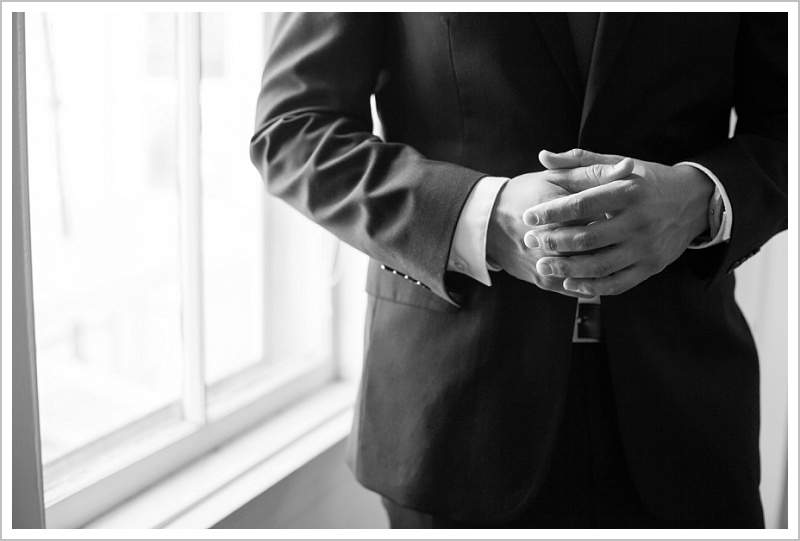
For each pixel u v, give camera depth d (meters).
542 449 0.97
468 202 0.88
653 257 0.86
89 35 1.61
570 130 0.96
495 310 0.96
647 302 0.97
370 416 1.04
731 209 0.90
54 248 1.82
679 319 0.99
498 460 0.96
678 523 1.02
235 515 1.26
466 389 0.97
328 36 0.99
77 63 1.61
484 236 0.87
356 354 1.77
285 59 1.02
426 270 0.89
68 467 1.24
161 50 1.70
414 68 1.00
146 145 1.84
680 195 0.88
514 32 0.93
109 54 1.67
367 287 1.09
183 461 1.38
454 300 0.92
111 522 1.19
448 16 0.95
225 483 1.33
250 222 1.75
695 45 0.95
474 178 0.89
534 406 0.96
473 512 0.98
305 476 1.42
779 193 0.96
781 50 1.01
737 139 0.99
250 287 1.77
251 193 1.73
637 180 0.84
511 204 0.86
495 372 0.96
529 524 1.07
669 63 0.95
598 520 1.05
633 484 1.03
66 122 1.67
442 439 0.97
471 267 0.91
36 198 1.75
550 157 0.86
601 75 0.92
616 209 0.82
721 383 1.01
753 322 1.79
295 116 0.98
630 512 1.05
